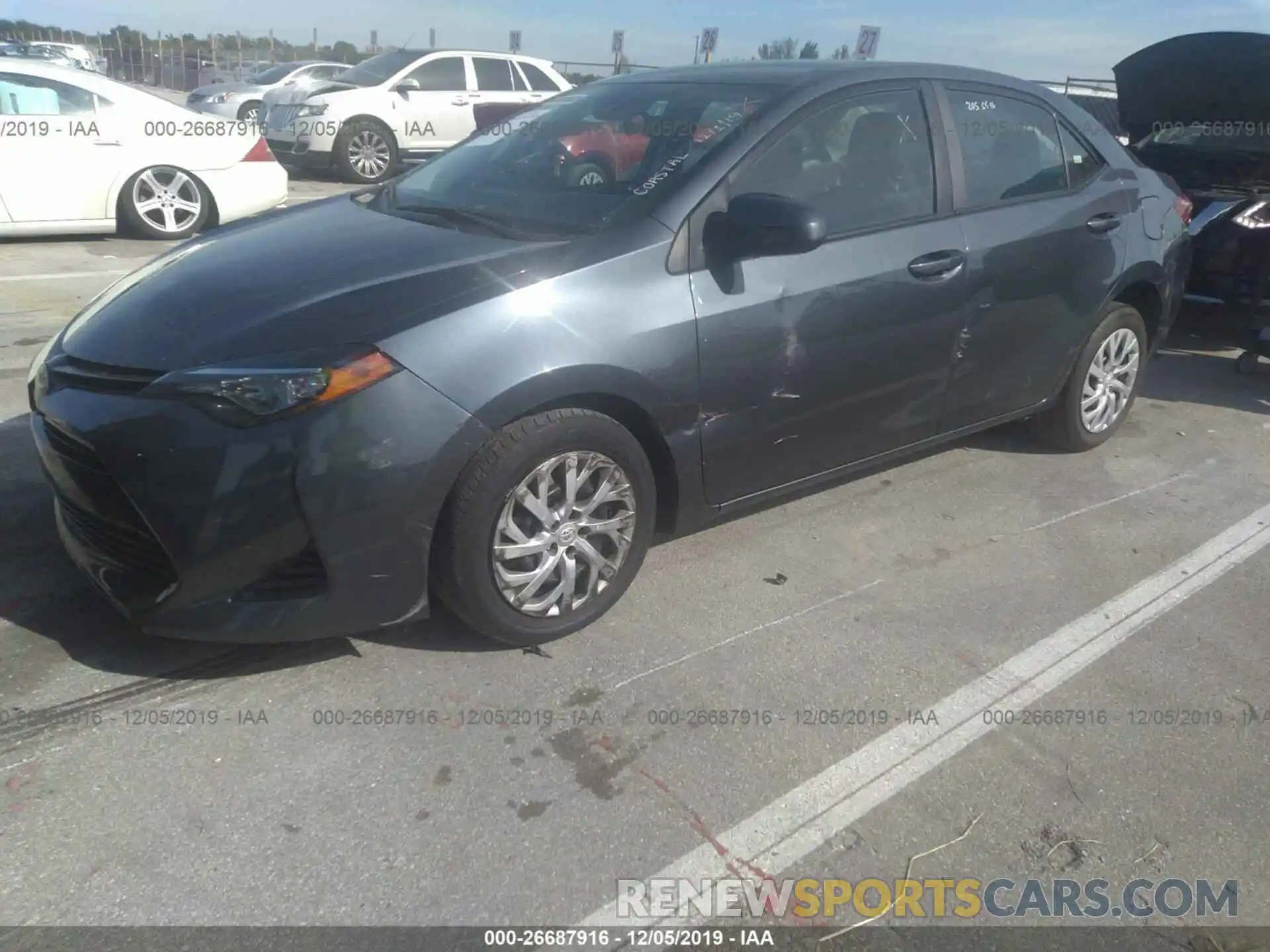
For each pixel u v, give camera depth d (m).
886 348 3.67
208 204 9.14
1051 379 4.55
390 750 2.69
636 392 3.03
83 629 3.12
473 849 2.39
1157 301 4.93
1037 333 4.30
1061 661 3.24
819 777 2.68
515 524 2.95
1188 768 2.78
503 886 2.30
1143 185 4.77
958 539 4.03
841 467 3.81
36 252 8.32
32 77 8.31
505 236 3.22
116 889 2.23
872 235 3.59
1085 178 4.50
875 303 3.57
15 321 6.24
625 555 3.23
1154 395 5.98
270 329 2.73
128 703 2.82
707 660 3.14
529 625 3.06
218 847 2.36
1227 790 2.71
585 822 2.49
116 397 2.71
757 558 3.79
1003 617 3.48
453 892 2.28
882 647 3.27
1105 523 4.23
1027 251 4.09
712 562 3.75
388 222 3.48
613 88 4.14
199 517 2.62
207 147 9.02
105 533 2.87
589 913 2.24
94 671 2.94
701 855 2.41
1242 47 6.64
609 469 3.08
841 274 3.47
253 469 2.59
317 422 2.59
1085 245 4.35
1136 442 5.20
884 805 2.60
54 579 3.38
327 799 2.51
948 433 4.18
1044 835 2.53
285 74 18.23
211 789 2.53
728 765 2.70
